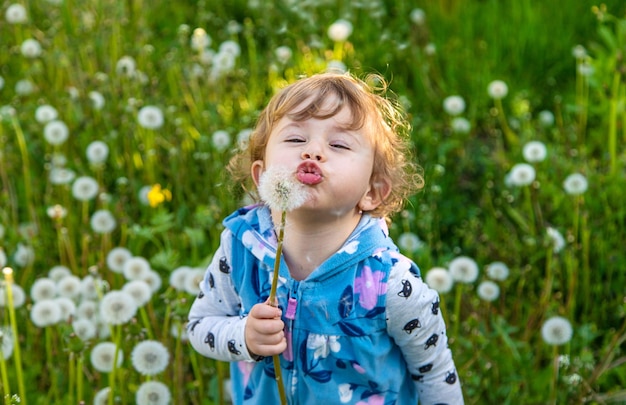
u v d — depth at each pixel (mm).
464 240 3762
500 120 4348
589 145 4254
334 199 1889
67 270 3221
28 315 3201
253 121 4020
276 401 2098
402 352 2084
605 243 3498
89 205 3879
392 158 2100
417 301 1977
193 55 4770
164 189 3887
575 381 2746
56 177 3697
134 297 2691
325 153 1883
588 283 3385
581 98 4445
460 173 4117
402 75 4844
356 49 4914
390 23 5254
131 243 3508
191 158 4000
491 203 3848
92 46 4742
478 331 2893
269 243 2004
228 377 2875
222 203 3529
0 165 3854
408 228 3287
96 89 4367
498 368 2943
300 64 4586
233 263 2076
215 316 2133
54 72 4676
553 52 5016
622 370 3020
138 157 4047
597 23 5172
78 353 2525
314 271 1951
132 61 4352
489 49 5062
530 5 5312
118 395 2764
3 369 2459
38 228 3693
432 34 5219
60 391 2914
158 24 5453
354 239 1962
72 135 4172
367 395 2049
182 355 2893
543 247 3508
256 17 5402
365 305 1951
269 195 1755
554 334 2723
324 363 1988
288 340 1993
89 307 2852
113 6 5027
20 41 4910
